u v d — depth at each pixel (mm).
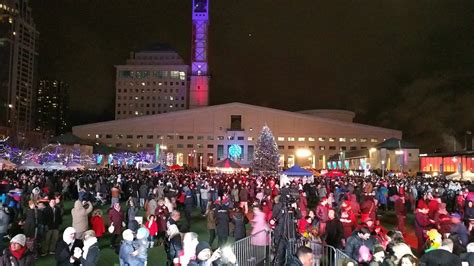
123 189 30047
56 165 43250
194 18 151250
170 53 163500
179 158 119562
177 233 10383
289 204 14117
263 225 12891
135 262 8969
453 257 7488
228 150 119750
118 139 119625
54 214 13883
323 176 46531
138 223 12133
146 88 155750
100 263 12734
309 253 6469
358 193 24656
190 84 149500
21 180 25703
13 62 169500
